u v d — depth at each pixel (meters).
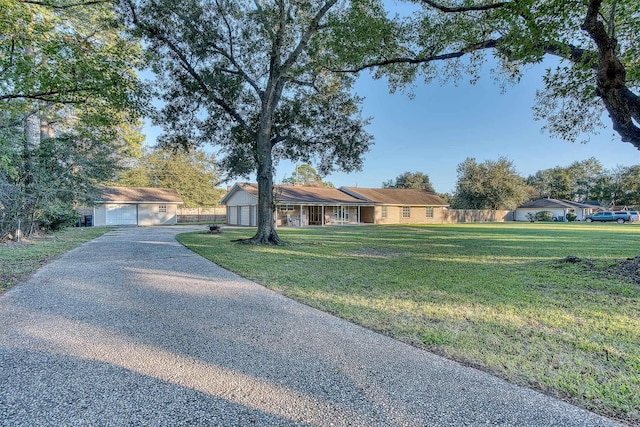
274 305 4.55
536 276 6.34
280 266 7.57
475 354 2.99
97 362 2.80
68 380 2.49
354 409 2.14
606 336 3.39
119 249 10.47
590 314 4.11
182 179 39.03
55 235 15.24
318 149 13.00
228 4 10.12
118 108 7.99
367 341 3.30
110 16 10.55
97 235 16.05
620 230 20.44
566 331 3.54
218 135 12.31
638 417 2.07
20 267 7.18
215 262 8.09
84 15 10.55
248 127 11.94
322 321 3.90
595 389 2.38
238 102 12.12
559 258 8.52
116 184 35.44
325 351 3.05
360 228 23.00
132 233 17.59
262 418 2.04
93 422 1.99
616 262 7.02
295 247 11.35
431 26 7.97
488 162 40.31
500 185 39.16
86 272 6.73
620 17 5.75
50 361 2.80
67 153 13.25
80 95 7.36
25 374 2.57
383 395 2.31
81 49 7.18
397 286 5.62
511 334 3.46
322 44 9.86
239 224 28.38
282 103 12.87
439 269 7.16
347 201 28.53
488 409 2.14
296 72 11.59
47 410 2.11
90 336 3.37
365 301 4.73
